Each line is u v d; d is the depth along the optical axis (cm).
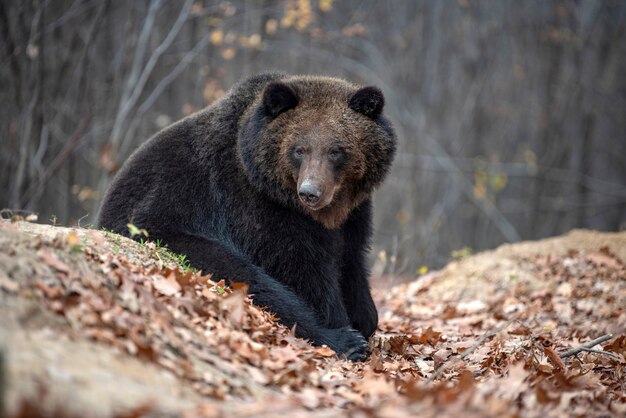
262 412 620
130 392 584
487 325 1346
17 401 512
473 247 3669
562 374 887
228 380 688
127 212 1125
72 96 2400
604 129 4488
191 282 852
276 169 1057
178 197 1119
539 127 4150
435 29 3828
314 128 1055
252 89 1146
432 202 3547
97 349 632
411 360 1072
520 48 4153
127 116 2322
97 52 2670
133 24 2330
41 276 698
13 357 559
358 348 1044
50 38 2372
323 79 1142
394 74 3678
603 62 4344
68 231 896
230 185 1100
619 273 1547
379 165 1110
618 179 4512
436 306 1546
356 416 615
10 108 2186
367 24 3644
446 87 3844
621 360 1031
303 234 1072
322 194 1017
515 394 786
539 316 1379
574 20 4228
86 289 721
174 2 2577
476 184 3375
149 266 906
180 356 696
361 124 1091
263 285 1034
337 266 1124
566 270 1579
